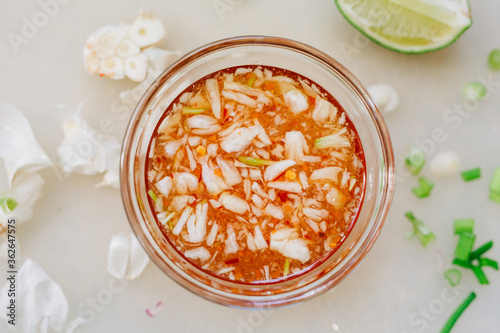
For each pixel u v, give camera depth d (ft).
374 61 0.87
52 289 0.86
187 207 0.80
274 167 0.80
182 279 0.78
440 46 0.84
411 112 0.87
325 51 0.87
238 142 0.80
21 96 0.87
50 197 0.86
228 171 0.80
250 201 0.80
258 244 0.80
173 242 0.80
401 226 0.87
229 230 0.80
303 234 0.80
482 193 0.87
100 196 0.86
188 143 0.80
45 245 0.86
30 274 0.86
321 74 0.82
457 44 0.88
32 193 0.86
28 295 0.86
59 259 0.86
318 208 0.80
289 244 0.80
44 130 0.87
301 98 0.81
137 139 0.80
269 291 0.80
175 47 0.87
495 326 0.87
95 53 0.86
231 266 0.80
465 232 0.86
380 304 0.87
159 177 0.80
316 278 0.80
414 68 0.87
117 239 0.86
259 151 0.80
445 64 0.88
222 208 0.80
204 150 0.80
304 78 0.82
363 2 0.83
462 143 0.87
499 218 0.87
